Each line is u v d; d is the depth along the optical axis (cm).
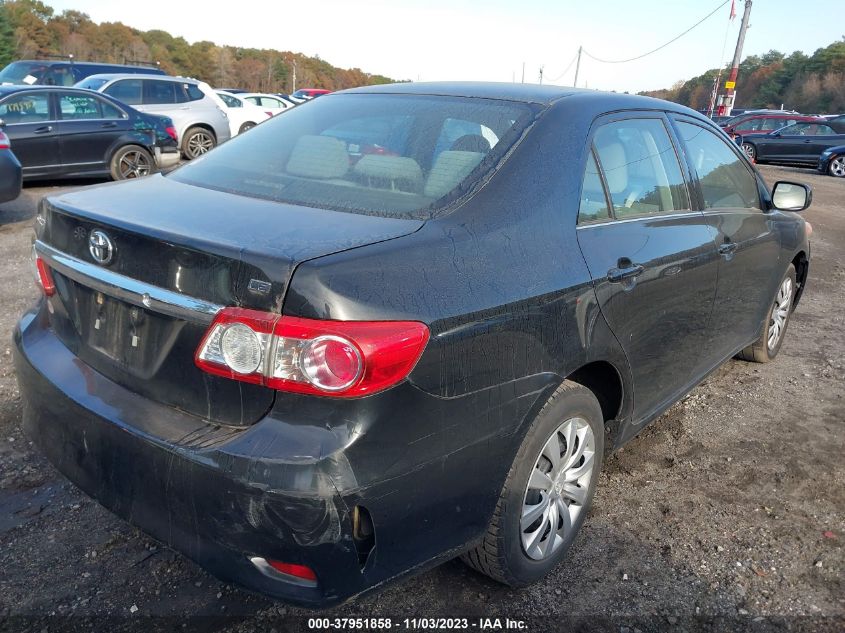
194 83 1398
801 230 465
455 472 201
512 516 228
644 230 283
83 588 242
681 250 300
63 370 223
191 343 188
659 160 312
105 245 205
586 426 259
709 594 257
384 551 188
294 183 242
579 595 253
